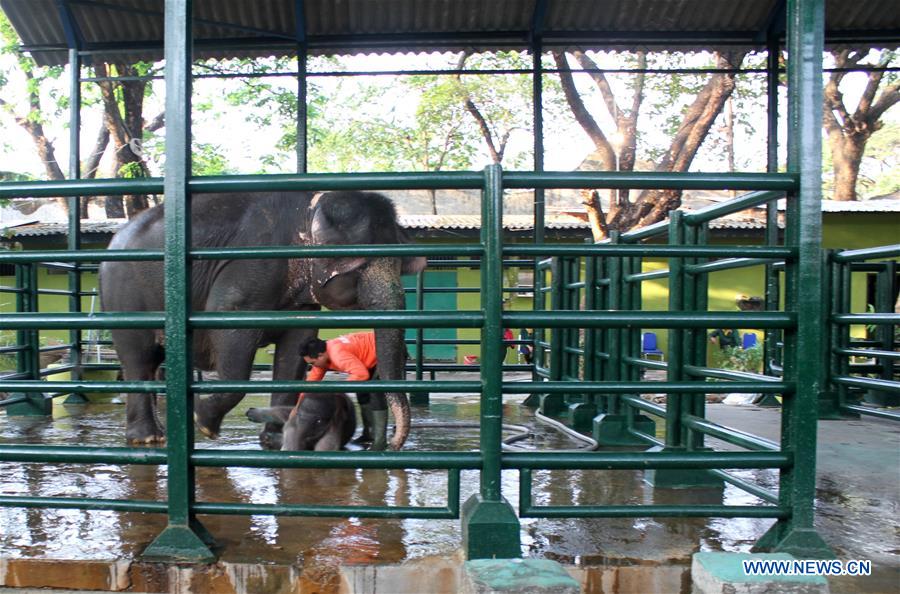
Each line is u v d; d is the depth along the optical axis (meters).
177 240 3.23
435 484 4.49
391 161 21.23
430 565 3.06
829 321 7.48
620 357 5.72
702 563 2.83
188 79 3.27
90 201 20.47
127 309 5.96
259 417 5.45
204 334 5.82
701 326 3.23
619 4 8.43
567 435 6.13
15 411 7.55
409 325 3.21
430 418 7.30
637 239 5.53
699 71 8.76
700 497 4.20
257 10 8.48
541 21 8.31
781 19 8.39
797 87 3.22
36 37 8.73
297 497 4.16
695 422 4.30
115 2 8.25
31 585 3.09
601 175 3.20
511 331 14.64
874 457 5.49
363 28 8.74
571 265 7.34
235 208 5.63
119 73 13.73
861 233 17.06
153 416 6.21
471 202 21.66
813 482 3.20
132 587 3.08
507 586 2.54
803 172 3.20
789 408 3.27
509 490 4.32
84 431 6.59
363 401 5.88
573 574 3.02
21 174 19.97
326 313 3.23
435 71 8.64
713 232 16.12
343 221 5.44
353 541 3.34
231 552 3.19
